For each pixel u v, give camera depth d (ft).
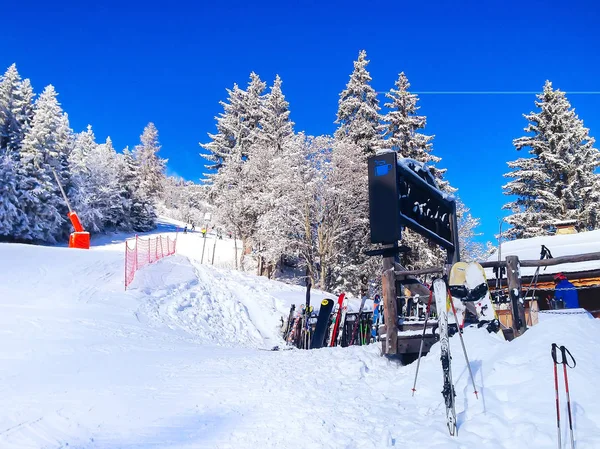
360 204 110.22
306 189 106.73
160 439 15.39
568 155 114.52
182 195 279.08
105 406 18.35
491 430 15.02
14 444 14.28
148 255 80.53
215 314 59.26
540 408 15.38
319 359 26.94
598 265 40.86
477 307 23.89
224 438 15.65
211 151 186.60
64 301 47.65
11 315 39.40
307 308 58.75
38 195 153.48
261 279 87.20
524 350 19.03
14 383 21.50
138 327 43.62
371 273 109.91
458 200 119.24
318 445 15.12
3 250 73.00
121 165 211.20
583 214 108.68
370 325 54.75
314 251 109.70
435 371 20.93
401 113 115.44
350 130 123.44
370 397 20.08
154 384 22.08
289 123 163.73
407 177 31.30
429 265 101.09
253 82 185.16
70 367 25.39
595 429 13.88
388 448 14.85
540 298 42.47
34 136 157.07
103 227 186.80
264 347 53.93
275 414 17.99
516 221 116.06
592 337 18.92
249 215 140.56
